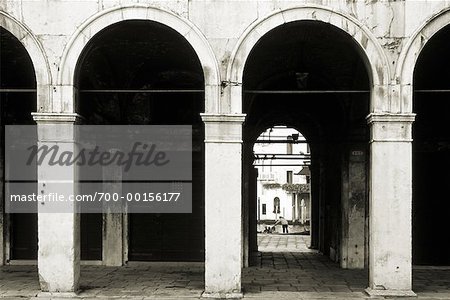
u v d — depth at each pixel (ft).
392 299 41.42
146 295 43.14
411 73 42.06
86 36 42.29
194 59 54.65
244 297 42.32
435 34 42.86
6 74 57.36
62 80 42.32
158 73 58.08
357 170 59.06
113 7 42.04
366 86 56.70
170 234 59.00
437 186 59.11
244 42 42.22
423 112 58.90
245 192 59.82
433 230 59.16
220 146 42.19
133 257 59.06
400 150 42.16
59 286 42.45
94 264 58.65
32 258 59.52
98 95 58.03
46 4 42.37
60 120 42.29
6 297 42.14
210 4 42.27
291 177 202.18
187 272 54.49
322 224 74.84
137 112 58.85
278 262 64.23
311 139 75.61
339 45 51.96
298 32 47.70
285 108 67.31
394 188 42.16
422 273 54.65
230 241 42.19
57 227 42.52
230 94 42.19
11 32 42.34
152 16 42.11
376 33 42.09
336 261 63.67
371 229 42.70
